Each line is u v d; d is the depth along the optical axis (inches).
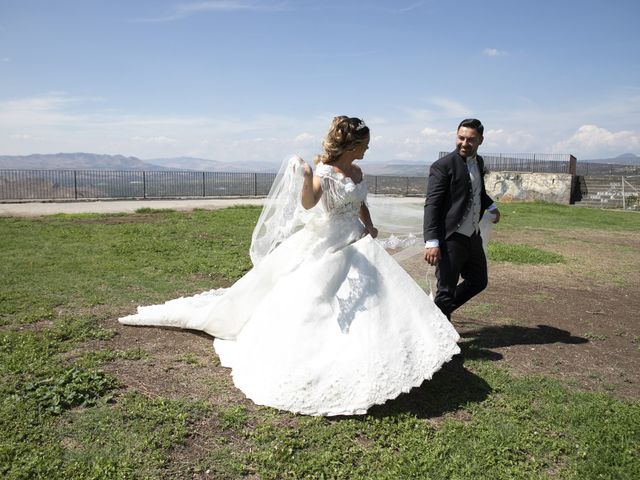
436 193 172.6
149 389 142.0
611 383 163.0
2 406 126.1
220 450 113.9
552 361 179.2
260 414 129.7
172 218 593.9
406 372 133.3
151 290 255.3
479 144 172.6
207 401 135.8
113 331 188.4
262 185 1233.4
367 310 139.2
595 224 664.4
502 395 147.4
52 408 125.6
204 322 181.3
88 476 101.3
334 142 146.6
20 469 101.8
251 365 145.9
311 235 156.6
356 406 128.2
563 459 116.6
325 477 106.5
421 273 278.2
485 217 193.0
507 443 120.7
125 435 117.0
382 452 115.6
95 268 298.0
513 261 374.3
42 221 535.8
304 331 138.6
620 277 335.0
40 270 287.0
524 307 251.9
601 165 1283.2
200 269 307.6
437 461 112.0
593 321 232.8
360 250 148.3
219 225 522.9
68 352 167.0
